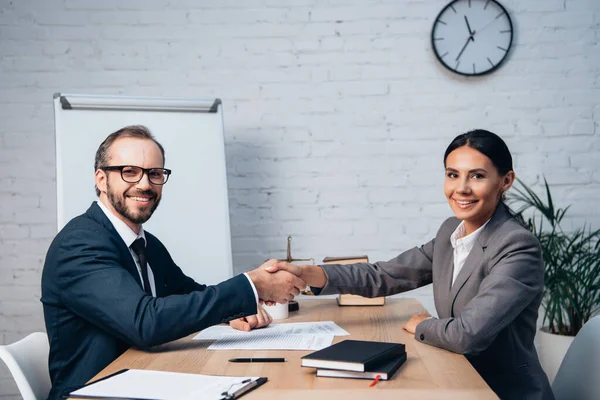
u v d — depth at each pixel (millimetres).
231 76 2844
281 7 2836
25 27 2809
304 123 2844
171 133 2488
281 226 2846
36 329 2797
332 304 2047
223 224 2484
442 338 1353
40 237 2803
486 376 1499
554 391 1540
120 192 1601
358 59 2834
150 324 1329
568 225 2791
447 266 1653
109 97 2438
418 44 2822
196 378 1104
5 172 2795
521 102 2803
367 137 2836
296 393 1028
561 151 2795
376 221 2842
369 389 1047
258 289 1567
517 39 2801
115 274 1405
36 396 1466
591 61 2783
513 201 2740
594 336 1456
